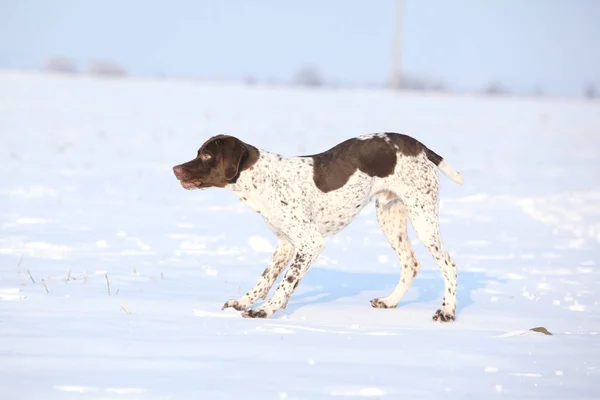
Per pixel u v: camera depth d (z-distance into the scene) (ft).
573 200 76.79
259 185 35.70
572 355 29.43
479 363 27.86
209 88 336.29
